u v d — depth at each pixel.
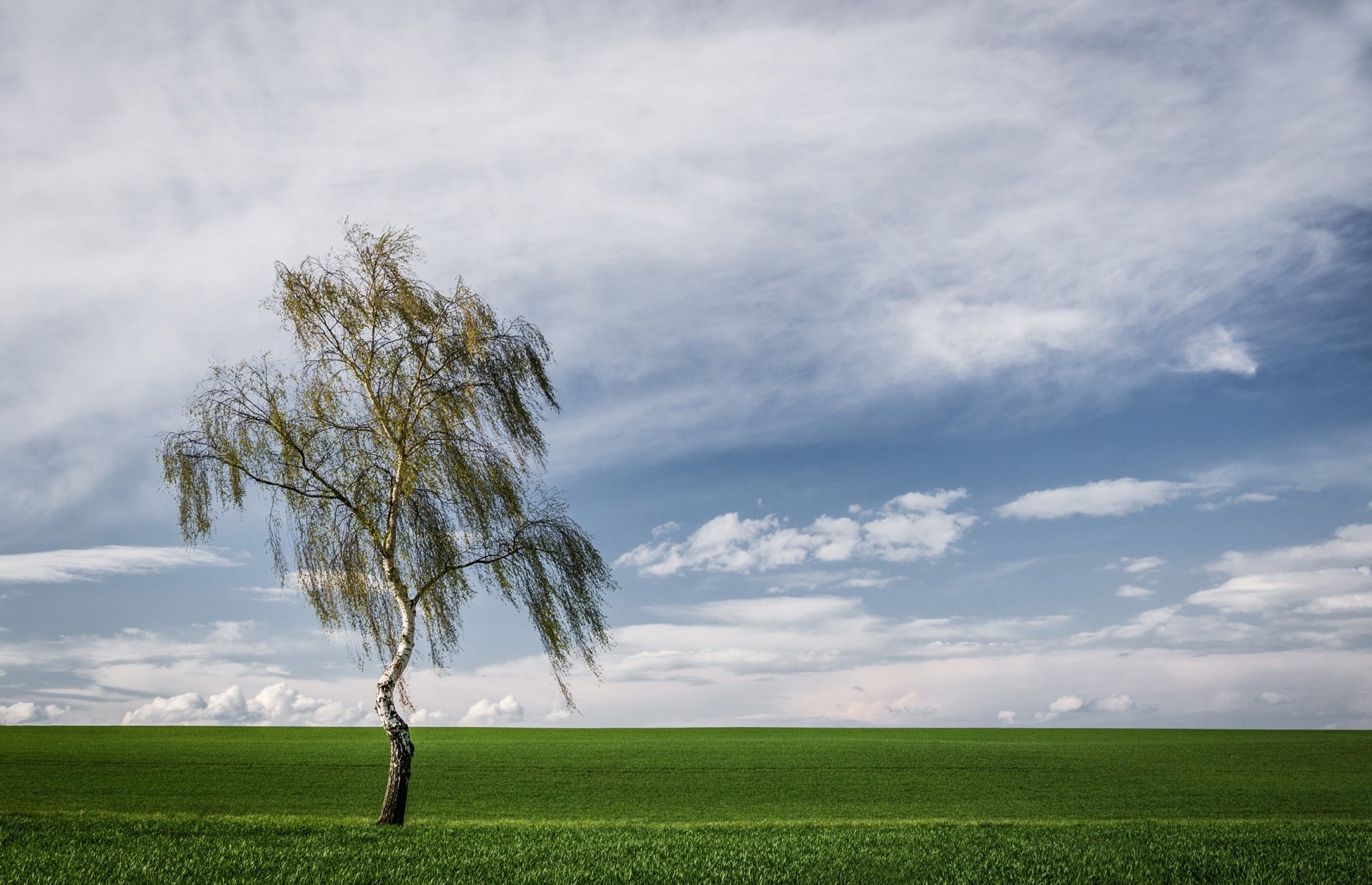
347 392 22.53
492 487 22.69
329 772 44.69
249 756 50.41
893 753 55.31
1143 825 23.53
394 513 22.58
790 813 34.56
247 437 21.62
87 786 39.28
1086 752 56.75
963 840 19.11
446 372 23.05
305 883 13.30
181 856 15.29
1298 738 67.69
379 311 22.91
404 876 13.87
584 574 23.33
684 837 19.38
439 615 22.91
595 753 54.81
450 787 40.94
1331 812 35.72
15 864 14.16
